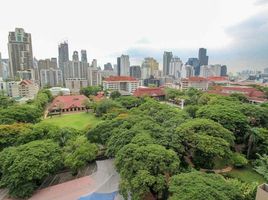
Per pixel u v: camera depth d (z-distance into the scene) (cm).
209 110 4022
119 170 2319
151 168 2078
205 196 1493
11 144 3325
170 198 1631
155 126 3306
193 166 2947
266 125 4012
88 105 7419
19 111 4997
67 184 2625
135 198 1833
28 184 2427
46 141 3081
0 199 2431
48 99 9056
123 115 4419
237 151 3544
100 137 3541
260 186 1769
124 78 11950
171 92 9556
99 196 2267
